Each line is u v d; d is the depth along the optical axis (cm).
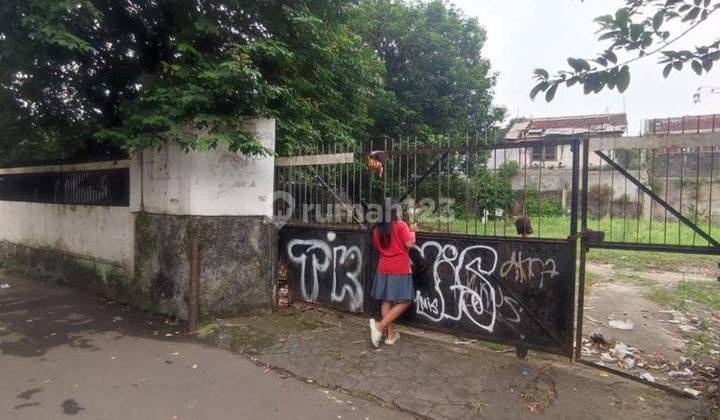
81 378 387
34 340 482
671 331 528
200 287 521
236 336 474
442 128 1473
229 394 360
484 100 1562
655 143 344
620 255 1127
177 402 346
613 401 332
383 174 509
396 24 1377
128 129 522
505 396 342
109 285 669
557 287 390
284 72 666
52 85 674
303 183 579
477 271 431
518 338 411
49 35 433
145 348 460
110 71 686
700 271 957
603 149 365
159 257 568
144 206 598
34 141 807
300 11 609
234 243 539
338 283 539
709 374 387
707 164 503
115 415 326
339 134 786
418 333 492
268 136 548
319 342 455
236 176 540
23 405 338
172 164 544
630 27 224
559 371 385
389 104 1248
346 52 785
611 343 479
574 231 380
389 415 329
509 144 411
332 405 342
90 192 717
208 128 514
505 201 466
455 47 1475
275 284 567
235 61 500
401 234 437
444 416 320
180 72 520
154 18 630
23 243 907
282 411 333
